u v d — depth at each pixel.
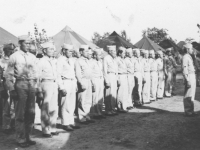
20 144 4.75
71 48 6.10
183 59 7.26
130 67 8.64
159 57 10.79
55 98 5.50
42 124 5.41
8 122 5.83
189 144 4.80
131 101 8.73
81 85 6.41
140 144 4.82
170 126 6.15
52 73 5.43
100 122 6.73
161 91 10.79
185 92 7.30
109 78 7.59
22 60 4.75
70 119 6.06
